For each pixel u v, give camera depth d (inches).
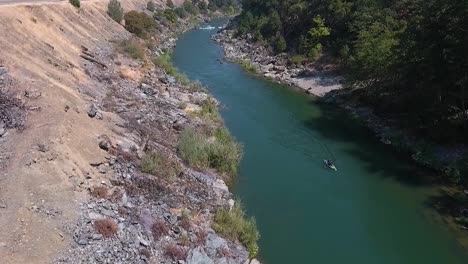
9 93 1085.8
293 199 1189.1
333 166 1366.9
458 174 1299.2
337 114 1866.4
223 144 1363.2
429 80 1498.5
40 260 695.7
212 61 2746.1
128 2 3528.5
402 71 1656.0
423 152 1444.4
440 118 1503.4
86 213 826.2
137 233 830.5
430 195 1236.5
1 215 746.2
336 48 2461.9
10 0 1888.5
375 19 2278.5
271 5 3361.2
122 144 1117.7
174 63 2642.7
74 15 2082.9
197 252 832.9
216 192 1117.1
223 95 2063.2
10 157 887.7
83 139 1039.0
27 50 1381.6
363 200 1203.2
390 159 1443.2
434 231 1085.1
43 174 870.4
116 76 1670.8
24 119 1011.3
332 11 2637.8
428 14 1525.6
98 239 776.3
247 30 3378.4
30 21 1600.6
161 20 3688.5
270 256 964.6
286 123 1740.9
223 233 942.4
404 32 1680.6
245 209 1129.4
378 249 1010.7
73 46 1733.5
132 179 998.4
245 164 1370.6
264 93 2132.1
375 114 1784.0
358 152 1491.1
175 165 1126.4
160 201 961.5
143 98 1544.0
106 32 2305.6
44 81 1238.9
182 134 1312.7
